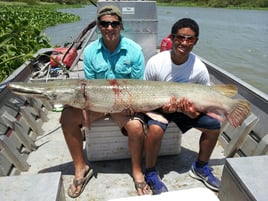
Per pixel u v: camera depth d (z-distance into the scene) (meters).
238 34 10.61
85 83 1.44
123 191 1.49
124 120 1.46
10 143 1.62
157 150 1.44
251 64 6.26
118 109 1.45
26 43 3.64
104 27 1.48
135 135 1.42
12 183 0.94
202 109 1.46
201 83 1.59
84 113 1.44
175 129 1.68
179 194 0.94
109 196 1.46
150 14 2.38
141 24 2.39
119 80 1.47
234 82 2.00
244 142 1.75
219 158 1.79
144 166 1.66
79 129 1.47
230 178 1.04
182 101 1.43
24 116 1.93
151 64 1.56
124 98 1.44
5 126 1.69
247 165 1.04
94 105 1.44
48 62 2.82
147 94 1.44
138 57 1.60
